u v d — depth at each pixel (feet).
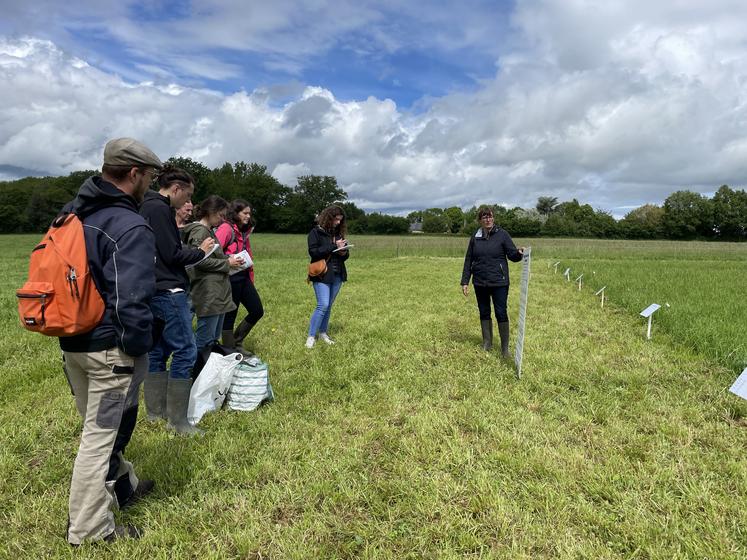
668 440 12.18
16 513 9.11
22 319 6.93
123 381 7.86
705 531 8.71
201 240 14.40
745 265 66.39
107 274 7.40
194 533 8.70
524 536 8.50
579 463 10.91
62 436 12.50
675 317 25.34
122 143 7.80
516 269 61.57
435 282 45.11
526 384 16.16
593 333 23.94
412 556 8.13
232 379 14.06
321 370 17.49
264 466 10.74
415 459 11.22
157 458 11.03
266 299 33.76
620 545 8.36
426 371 17.67
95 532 8.07
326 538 8.61
